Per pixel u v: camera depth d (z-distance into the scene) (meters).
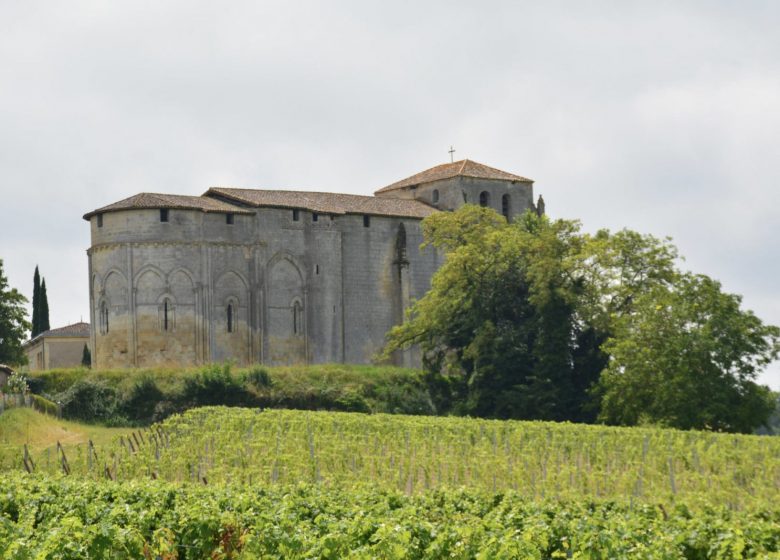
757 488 182.12
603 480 192.00
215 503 122.50
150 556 108.75
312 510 125.06
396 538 100.31
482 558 97.94
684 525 117.25
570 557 109.81
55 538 100.88
